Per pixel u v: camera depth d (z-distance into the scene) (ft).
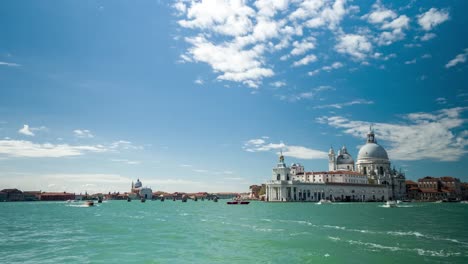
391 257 158.51
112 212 563.07
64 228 298.15
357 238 215.51
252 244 200.13
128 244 207.00
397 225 296.10
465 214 453.58
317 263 150.51
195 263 155.53
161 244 205.67
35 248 196.03
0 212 565.94
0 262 162.40
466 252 168.14
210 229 279.49
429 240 204.95
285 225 303.27
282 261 156.04
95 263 158.71
